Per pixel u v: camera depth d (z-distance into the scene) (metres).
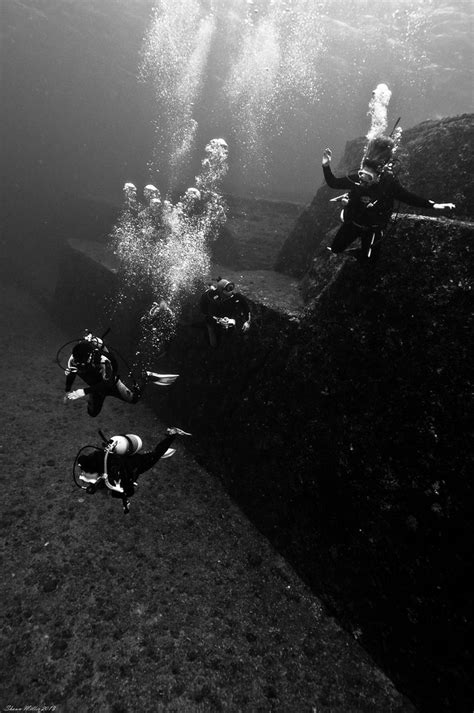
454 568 3.14
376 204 2.62
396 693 3.55
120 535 4.68
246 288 5.90
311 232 6.88
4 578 4.01
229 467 5.54
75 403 7.17
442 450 3.23
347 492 3.97
